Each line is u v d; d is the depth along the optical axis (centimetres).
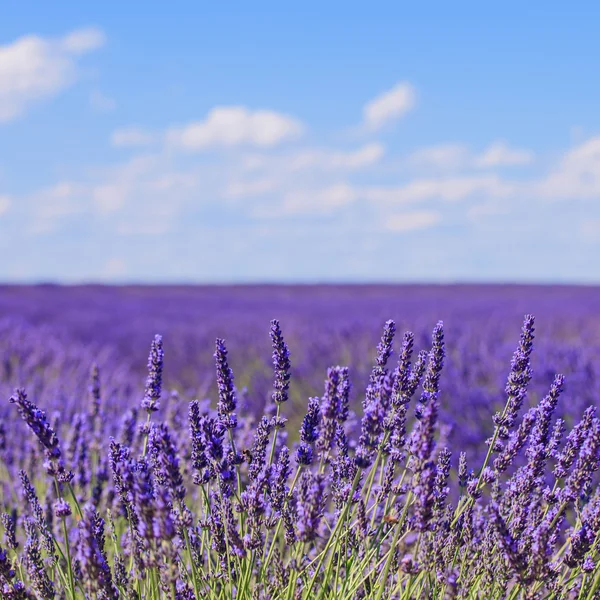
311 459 162
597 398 255
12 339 441
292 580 156
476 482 165
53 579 164
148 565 155
